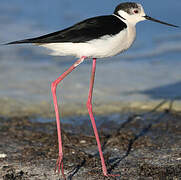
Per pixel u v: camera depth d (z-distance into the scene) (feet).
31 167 24.68
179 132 31.09
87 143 29.22
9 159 25.95
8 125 33.17
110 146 28.50
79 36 23.06
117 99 39.45
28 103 38.40
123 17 25.50
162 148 27.71
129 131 31.73
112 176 23.18
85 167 24.73
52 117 35.32
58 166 24.76
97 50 23.49
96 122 34.14
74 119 34.88
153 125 33.06
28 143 29.12
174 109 36.70
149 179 22.65
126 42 24.57
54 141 29.53
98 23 23.85
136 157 26.22
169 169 23.81
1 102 38.27
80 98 39.75
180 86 42.37
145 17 25.90
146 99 39.22
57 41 23.03
